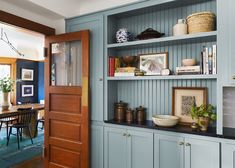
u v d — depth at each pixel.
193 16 1.88
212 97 2.02
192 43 2.13
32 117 4.62
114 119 2.40
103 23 2.36
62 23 2.69
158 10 2.28
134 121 2.28
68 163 2.48
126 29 2.38
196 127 1.90
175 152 1.88
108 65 2.36
